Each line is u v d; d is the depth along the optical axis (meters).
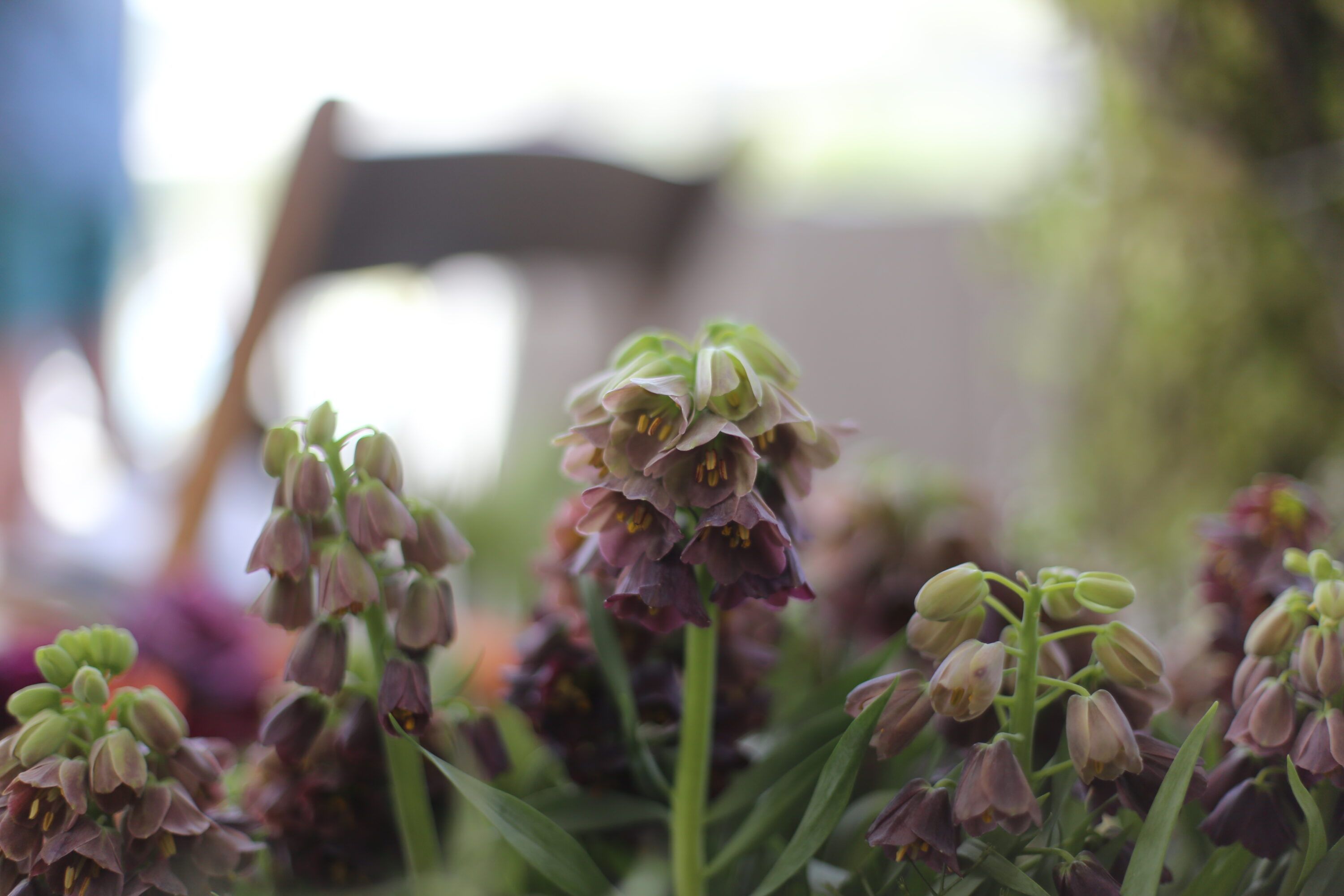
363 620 0.60
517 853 0.62
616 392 0.57
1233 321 1.14
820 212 3.78
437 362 3.11
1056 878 0.56
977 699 0.55
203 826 0.57
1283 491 0.65
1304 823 0.58
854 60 3.61
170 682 0.78
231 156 4.46
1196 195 1.10
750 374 0.57
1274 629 0.57
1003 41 3.15
